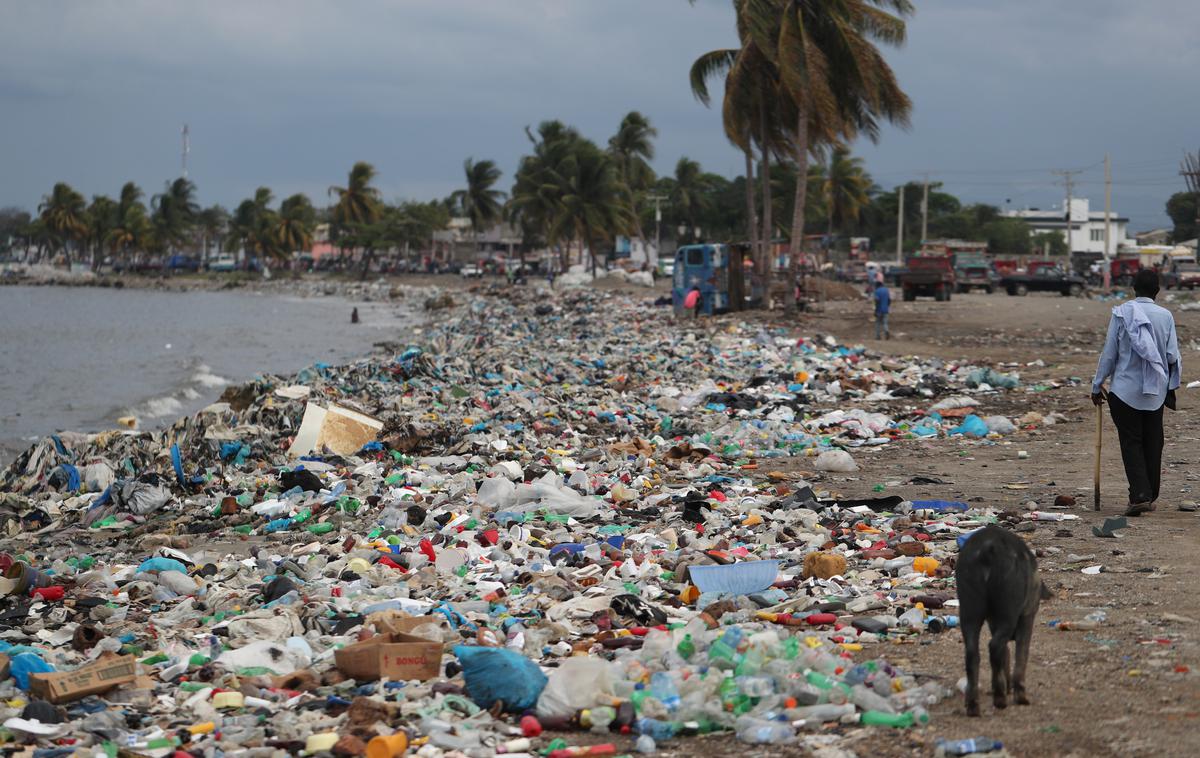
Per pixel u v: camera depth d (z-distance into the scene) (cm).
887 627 743
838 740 546
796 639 689
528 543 1078
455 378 2547
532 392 2298
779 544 1030
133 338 6050
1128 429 1040
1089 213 16475
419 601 860
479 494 1295
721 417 1925
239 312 9125
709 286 4431
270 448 1792
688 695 594
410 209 14538
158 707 655
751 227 4531
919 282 5128
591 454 1599
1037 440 1631
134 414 2986
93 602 942
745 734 559
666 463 1541
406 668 680
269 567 1034
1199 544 924
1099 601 771
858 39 3944
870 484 1338
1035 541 974
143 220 17700
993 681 564
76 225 18262
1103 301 4897
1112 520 998
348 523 1255
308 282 13912
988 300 5141
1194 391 2005
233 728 606
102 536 1398
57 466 1739
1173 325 1038
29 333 6512
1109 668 627
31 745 594
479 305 6950
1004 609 557
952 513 1116
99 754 568
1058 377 2330
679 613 800
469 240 15750
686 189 12456
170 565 1056
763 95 4369
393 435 1747
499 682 620
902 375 2408
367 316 8238
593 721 587
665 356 3031
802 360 2716
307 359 4634
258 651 728
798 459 1571
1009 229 13588
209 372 4134
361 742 560
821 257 6631
